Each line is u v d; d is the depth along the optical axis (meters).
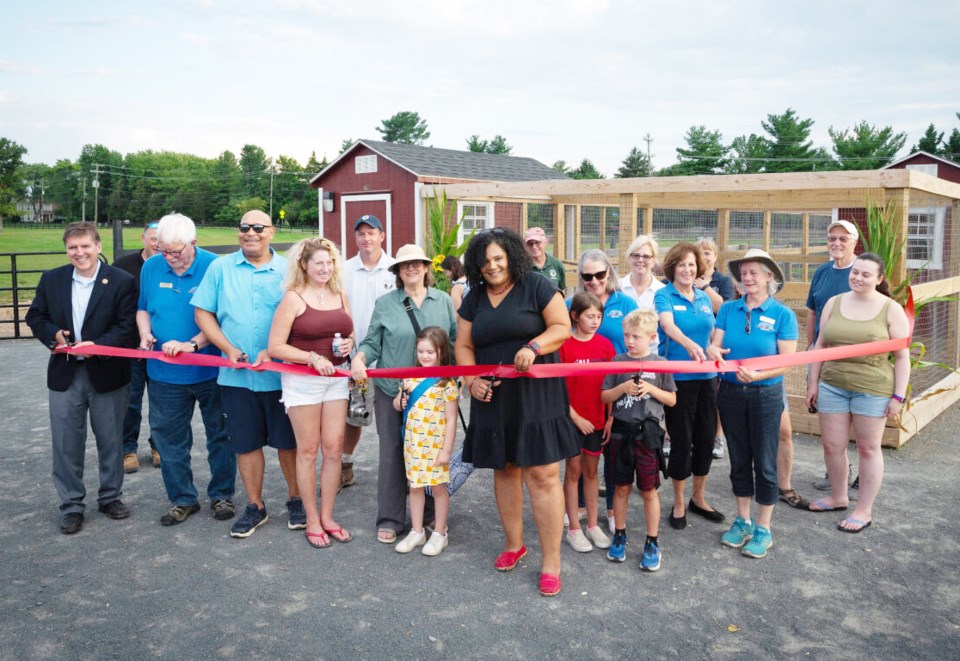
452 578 3.99
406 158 13.73
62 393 4.57
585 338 4.34
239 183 110.12
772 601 3.73
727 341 4.43
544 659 3.22
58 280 4.64
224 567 4.12
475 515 4.92
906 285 6.36
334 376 4.25
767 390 4.17
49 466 5.95
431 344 4.20
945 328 7.96
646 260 5.16
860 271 4.66
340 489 5.41
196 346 4.60
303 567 4.12
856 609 3.65
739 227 14.31
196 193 108.94
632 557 4.24
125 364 4.80
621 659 3.22
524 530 4.67
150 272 4.81
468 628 3.47
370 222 5.30
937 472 5.73
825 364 4.87
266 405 4.50
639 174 82.44
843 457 4.83
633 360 4.21
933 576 4.00
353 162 14.20
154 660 3.22
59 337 4.50
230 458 4.89
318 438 4.38
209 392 4.76
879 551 4.31
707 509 4.81
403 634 3.42
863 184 6.53
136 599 3.75
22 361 10.67
